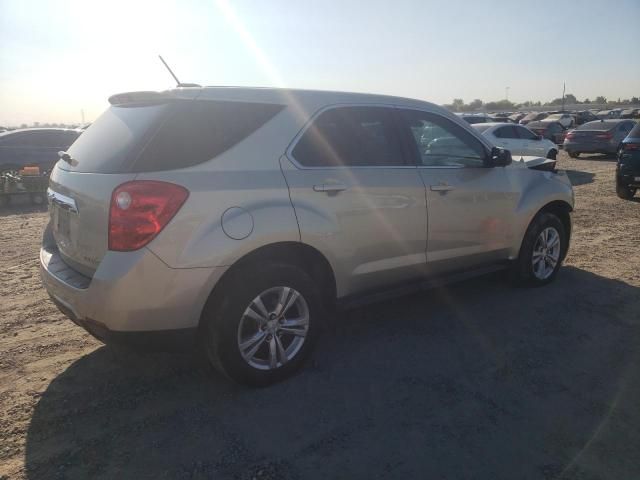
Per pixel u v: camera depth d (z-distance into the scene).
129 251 2.84
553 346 3.94
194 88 3.22
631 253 6.53
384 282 3.95
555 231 5.25
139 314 2.89
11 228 8.90
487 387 3.35
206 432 2.89
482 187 4.45
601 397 3.23
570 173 15.55
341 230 3.54
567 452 2.71
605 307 4.71
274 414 3.06
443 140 4.32
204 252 2.95
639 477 2.52
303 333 3.44
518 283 5.19
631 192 10.52
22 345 3.96
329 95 3.72
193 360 3.73
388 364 3.67
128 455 2.69
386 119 3.97
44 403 3.17
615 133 19.48
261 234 3.12
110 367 3.63
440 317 4.51
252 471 2.57
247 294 3.13
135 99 3.34
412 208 3.95
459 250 4.38
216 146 3.12
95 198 2.95
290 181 3.31
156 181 2.88
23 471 2.56
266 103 3.39
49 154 14.41
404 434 2.86
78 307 3.00
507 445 2.76
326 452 2.71
